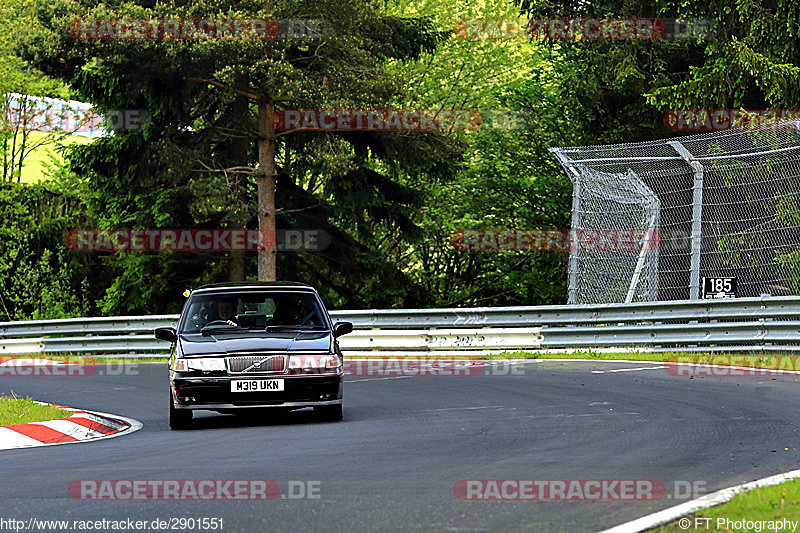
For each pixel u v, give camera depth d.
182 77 122.75
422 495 26.11
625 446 34.03
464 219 156.12
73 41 116.06
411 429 40.25
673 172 82.94
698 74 109.12
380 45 135.12
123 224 142.00
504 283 166.62
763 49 108.81
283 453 34.28
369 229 147.50
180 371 42.69
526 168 158.62
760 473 28.55
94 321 100.88
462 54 176.75
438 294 170.38
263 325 46.22
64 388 67.38
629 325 77.50
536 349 81.44
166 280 142.62
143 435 42.56
